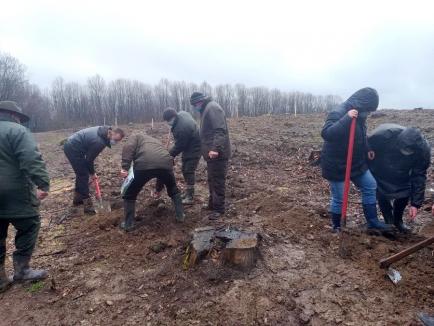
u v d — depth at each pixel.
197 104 5.42
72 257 4.72
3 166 3.86
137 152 5.13
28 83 45.72
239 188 7.36
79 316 3.62
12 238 5.45
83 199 6.27
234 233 4.43
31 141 3.94
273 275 3.96
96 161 10.55
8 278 4.15
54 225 5.85
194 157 6.26
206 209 6.00
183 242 4.64
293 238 4.64
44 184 3.93
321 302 3.59
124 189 5.14
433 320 3.22
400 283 3.78
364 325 3.29
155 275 4.11
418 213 5.87
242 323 3.40
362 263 4.11
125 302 3.75
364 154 4.75
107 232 5.35
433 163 8.50
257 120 17.42
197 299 3.68
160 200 6.25
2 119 4.02
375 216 4.85
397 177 4.86
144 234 5.12
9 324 3.57
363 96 4.52
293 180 8.08
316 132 13.56
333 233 4.81
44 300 3.87
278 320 3.41
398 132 4.85
